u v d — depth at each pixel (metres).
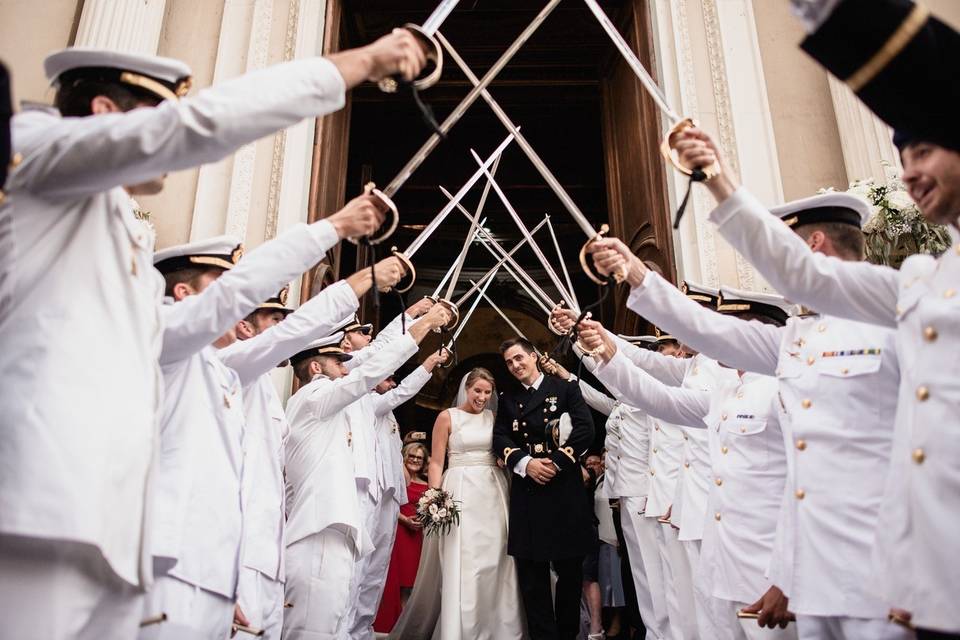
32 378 1.29
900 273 1.56
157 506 1.83
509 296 12.50
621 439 4.57
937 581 1.26
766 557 2.24
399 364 3.32
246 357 2.41
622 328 5.66
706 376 3.37
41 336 1.32
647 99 5.41
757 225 1.57
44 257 1.38
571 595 4.04
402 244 11.60
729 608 2.36
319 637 3.13
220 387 2.20
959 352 1.35
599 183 9.91
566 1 7.05
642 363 3.34
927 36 1.05
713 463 2.48
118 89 1.60
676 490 3.45
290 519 3.25
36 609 1.24
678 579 3.69
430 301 4.55
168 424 1.97
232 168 4.85
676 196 5.00
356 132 9.88
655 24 5.46
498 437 4.23
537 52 7.53
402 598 5.21
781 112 5.18
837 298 1.58
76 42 4.54
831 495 1.77
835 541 1.73
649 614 4.19
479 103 8.96
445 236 11.56
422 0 6.56
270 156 4.94
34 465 1.24
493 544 4.08
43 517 1.22
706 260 4.73
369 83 8.38
